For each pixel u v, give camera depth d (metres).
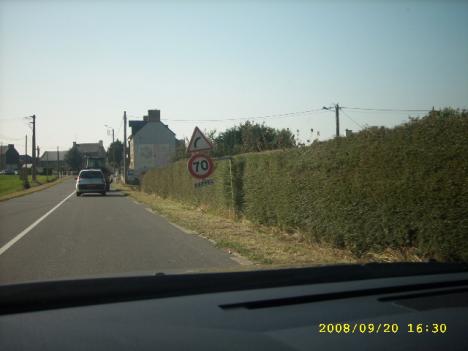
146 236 12.79
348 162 9.24
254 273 4.07
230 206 16.92
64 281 3.66
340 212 9.55
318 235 10.59
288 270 4.14
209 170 14.27
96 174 35.56
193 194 22.78
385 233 8.19
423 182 7.29
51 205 25.44
